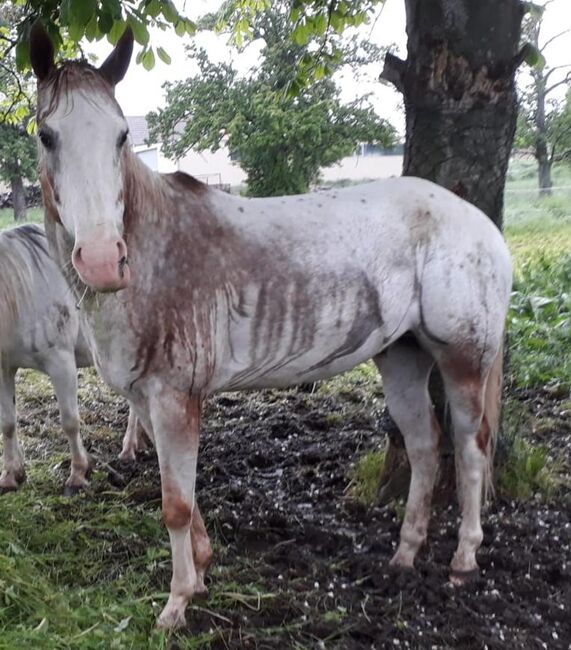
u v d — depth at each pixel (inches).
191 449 87.4
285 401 190.9
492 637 90.9
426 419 108.3
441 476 126.5
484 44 115.6
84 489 136.9
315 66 177.5
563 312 253.8
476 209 103.8
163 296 83.5
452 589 101.5
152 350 83.7
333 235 92.8
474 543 104.7
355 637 92.1
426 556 111.3
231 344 89.7
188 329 84.7
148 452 158.2
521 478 130.5
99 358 87.0
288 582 103.2
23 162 608.1
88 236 69.6
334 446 156.9
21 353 131.9
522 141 569.6
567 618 95.5
